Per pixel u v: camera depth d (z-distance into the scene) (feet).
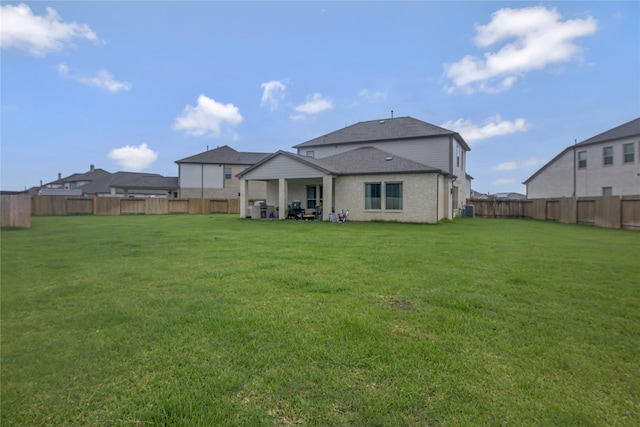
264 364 8.52
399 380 7.75
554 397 7.13
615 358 8.91
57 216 81.87
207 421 6.40
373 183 61.16
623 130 73.51
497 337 10.18
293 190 72.33
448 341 9.86
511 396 7.16
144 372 8.21
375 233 40.27
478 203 86.94
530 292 14.94
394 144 80.64
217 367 8.39
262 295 14.43
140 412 6.69
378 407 6.78
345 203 63.41
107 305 13.24
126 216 84.74
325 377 7.89
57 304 13.46
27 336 10.39
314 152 90.68
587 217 57.52
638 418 6.46
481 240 33.65
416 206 57.98
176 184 135.95
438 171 56.18
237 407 6.82
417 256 23.85
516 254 24.93
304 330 10.61
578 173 82.74
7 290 15.44
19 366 8.55
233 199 110.63
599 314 12.23
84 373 8.21
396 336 10.19
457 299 13.79
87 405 6.97
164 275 18.19
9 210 48.24
